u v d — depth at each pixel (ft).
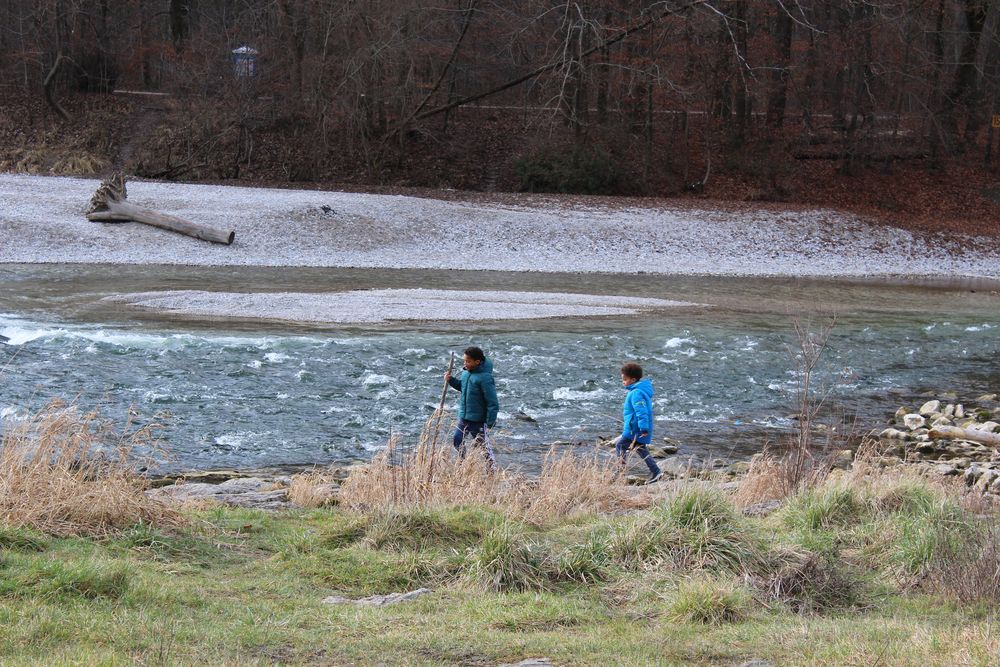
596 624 21.76
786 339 83.97
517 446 49.01
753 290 121.08
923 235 164.86
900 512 30.83
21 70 214.48
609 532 27.99
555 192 185.37
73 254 123.24
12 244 123.95
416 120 192.24
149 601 21.31
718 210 167.02
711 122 192.54
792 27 199.41
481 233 146.30
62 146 191.21
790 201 186.29
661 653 19.44
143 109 209.87
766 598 24.00
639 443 42.86
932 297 121.49
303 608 21.86
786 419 57.36
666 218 159.43
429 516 28.37
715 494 28.09
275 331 77.41
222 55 188.96
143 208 135.85
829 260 151.02
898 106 207.51
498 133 212.64
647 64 183.52
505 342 76.59
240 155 188.34
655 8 181.06
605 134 192.54
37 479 27.14
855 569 26.94
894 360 77.87
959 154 208.23
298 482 36.27
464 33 183.21
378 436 49.90
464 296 101.86
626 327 86.48
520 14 192.95
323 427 51.24
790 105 231.30
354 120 186.60
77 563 22.39
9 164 182.50
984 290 132.05
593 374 66.33
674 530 26.53
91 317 80.94
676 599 22.97
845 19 197.57
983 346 85.92
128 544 25.57
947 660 18.49
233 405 54.75
